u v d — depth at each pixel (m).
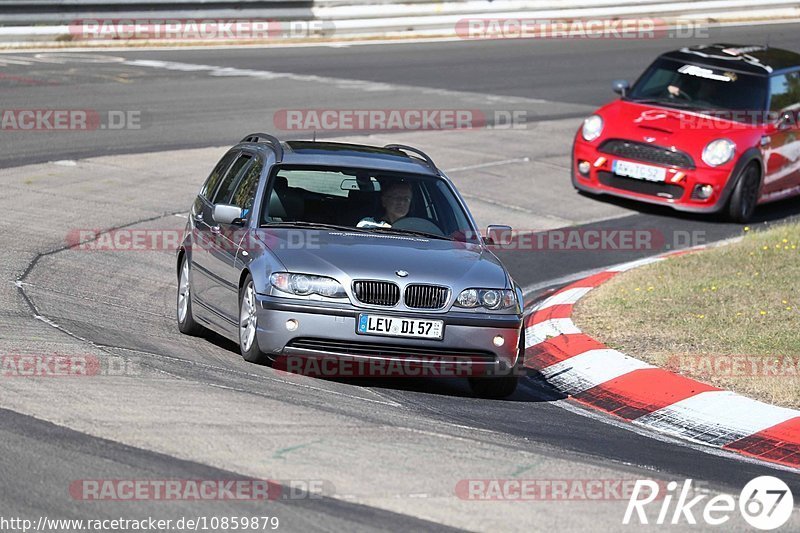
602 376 33.03
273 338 28.53
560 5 116.88
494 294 29.44
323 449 22.73
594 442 26.86
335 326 28.36
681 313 38.53
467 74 91.75
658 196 57.75
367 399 28.02
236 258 30.70
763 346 34.94
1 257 39.97
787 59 63.97
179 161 59.25
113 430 22.69
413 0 109.44
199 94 76.38
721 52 63.34
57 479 19.98
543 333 37.41
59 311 33.75
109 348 29.61
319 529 18.77
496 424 27.45
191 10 97.88
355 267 28.88
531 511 20.55
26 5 90.38
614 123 59.19
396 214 32.12
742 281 42.53
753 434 28.94
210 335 34.44
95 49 92.44
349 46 102.31
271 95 77.69
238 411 24.73
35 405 23.83
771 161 59.41
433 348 28.83
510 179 62.28
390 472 21.80
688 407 30.59
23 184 52.03
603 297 41.12
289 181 32.31
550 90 88.12
